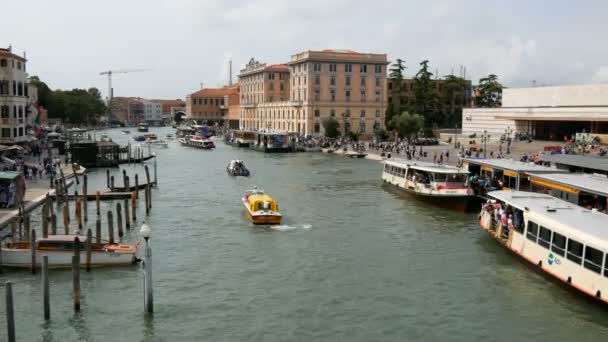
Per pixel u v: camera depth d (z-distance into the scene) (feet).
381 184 215.72
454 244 122.21
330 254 115.14
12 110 280.72
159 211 159.53
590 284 83.25
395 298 90.43
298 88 462.60
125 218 138.92
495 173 158.40
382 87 460.96
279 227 138.92
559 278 90.68
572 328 79.41
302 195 189.16
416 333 77.82
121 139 558.15
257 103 571.28
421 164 188.55
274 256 113.70
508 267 105.50
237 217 151.02
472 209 154.71
